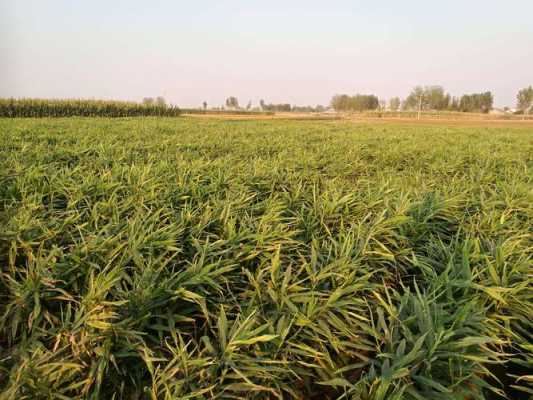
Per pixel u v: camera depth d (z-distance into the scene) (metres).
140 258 3.09
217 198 5.03
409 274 3.80
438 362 2.26
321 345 2.53
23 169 6.19
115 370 2.38
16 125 15.55
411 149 11.32
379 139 15.20
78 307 2.84
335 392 2.56
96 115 40.31
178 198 5.01
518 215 5.02
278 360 2.41
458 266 3.30
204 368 2.23
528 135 19.23
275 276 3.01
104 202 4.57
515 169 8.42
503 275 3.00
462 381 2.26
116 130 15.08
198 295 2.70
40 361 2.17
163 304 2.74
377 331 2.59
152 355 2.38
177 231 3.63
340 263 3.12
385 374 2.08
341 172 8.20
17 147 9.20
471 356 2.19
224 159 8.34
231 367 2.20
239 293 3.16
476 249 3.41
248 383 2.11
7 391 1.97
